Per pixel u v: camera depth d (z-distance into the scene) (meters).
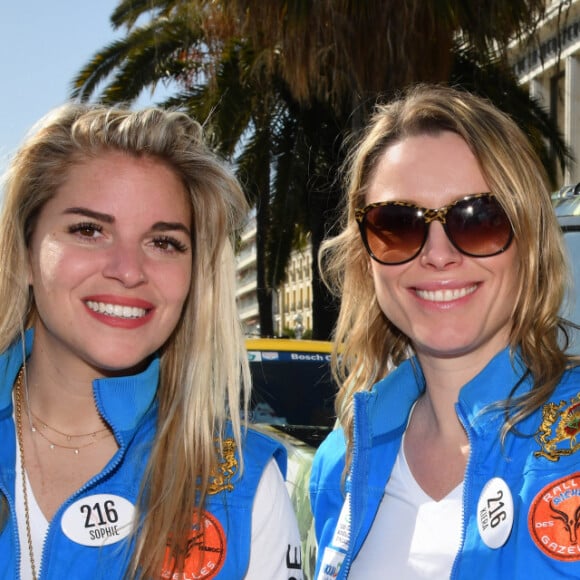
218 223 2.18
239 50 12.99
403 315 2.28
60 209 1.99
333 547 2.29
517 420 2.03
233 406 2.13
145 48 13.64
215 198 2.17
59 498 2.00
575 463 1.93
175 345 2.19
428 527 2.13
